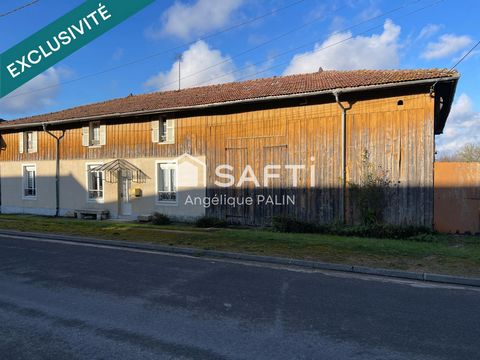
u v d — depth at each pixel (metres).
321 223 12.48
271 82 16.09
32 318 4.54
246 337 4.00
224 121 14.59
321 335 4.06
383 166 11.88
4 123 21.03
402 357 3.55
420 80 10.84
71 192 18.39
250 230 12.53
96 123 17.88
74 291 5.71
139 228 13.01
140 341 3.88
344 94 12.38
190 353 3.61
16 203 20.47
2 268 7.34
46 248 9.70
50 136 19.14
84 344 3.80
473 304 5.21
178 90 19.94
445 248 8.84
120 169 16.78
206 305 5.06
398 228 10.81
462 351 3.68
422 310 4.92
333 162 12.60
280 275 6.86
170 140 15.73
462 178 11.15
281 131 13.50
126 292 5.66
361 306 5.07
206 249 9.02
